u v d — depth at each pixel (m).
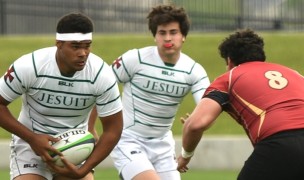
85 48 19.80
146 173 23.81
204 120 18.95
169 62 24.80
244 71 19.64
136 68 24.81
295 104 18.92
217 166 43.16
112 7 73.56
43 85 20.42
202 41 62.44
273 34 65.06
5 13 72.19
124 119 25.16
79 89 20.55
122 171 24.31
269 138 18.56
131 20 73.56
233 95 19.28
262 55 20.28
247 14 70.56
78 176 20.88
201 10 71.81
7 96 20.45
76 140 20.73
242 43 20.25
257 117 18.91
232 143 43.19
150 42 62.34
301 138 18.42
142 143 25.00
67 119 21.16
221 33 67.44
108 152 21.20
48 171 21.73
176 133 47.34
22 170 21.56
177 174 25.25
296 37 63.97
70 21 19.66
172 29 24.48
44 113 20.97
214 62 59.25
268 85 19.25
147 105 24.88
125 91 25.25
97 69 20.56
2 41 64.06
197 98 24.95
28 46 63.03
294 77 19.77
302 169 18.27
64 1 73.50
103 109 20.97
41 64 20.30
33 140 20.55
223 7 70.69
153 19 24.62
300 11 71.12
